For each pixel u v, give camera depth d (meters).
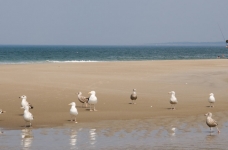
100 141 17.22
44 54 139.62
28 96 30.83
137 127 20.42
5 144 16.61
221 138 17.91
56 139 17.59
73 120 22.34
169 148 16.02
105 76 46.12
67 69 55.31
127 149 15.79
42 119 22.59
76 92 33.34
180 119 22.84
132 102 29.16
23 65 63.94
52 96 31.12
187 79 44.03
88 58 109.56
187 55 141.62
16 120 22.30
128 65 64.88
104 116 23.67
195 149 15.95
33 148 15.95
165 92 34.50
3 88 34.59
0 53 142.00
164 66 62.75
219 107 27.27
